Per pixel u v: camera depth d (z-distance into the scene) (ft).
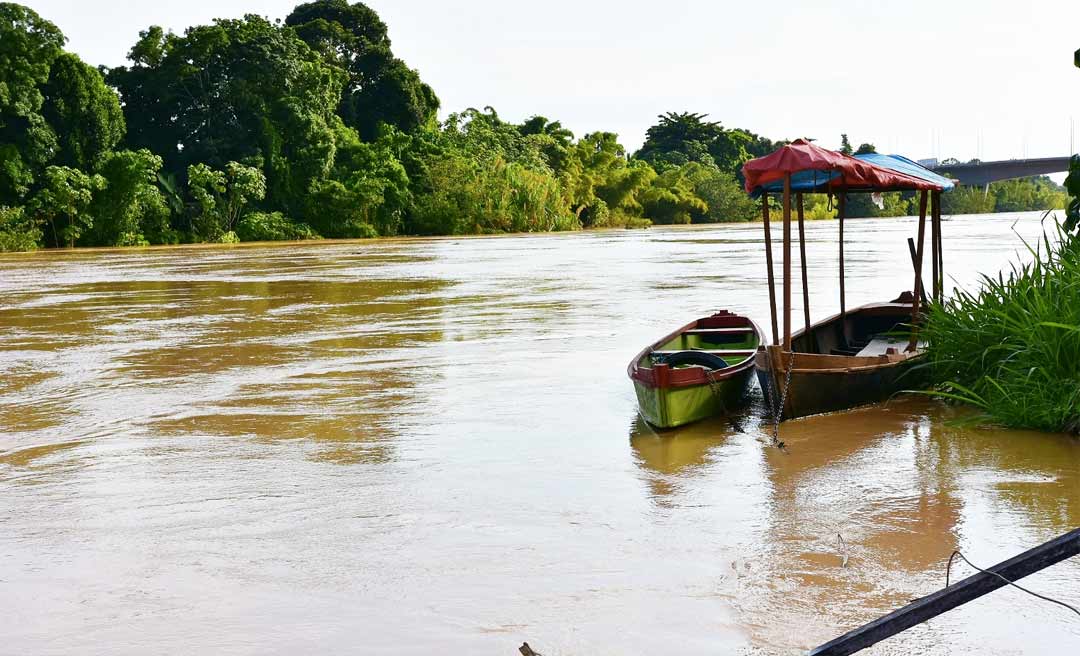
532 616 14.65
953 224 224.53
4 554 17.74
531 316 52.70
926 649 13.08
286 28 208.95
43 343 46.16
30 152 161.79
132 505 20.53
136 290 76.89
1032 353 26.78
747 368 28.99
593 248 140.67
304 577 16.39
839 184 32.99
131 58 196.24
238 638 14.10
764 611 14.61
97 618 14.89
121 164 168.96
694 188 340.59
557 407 29.58
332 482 22.03
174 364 39.06
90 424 28.45
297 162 201.77
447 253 131.75
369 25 265.75
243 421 28.37
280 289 75.41
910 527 18.21
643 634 13.93
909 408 28.35
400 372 35.94
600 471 22.66
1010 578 8.59
